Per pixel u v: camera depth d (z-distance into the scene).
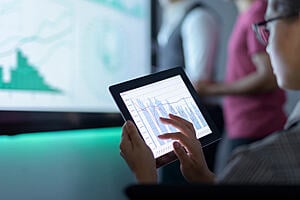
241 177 0.88
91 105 2.27
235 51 2.59
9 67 1.82
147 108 1.37
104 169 2.35
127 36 2.55
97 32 2.32
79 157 2.19
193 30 2.76
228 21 3.81
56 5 2.07
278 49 1.04
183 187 0.78
